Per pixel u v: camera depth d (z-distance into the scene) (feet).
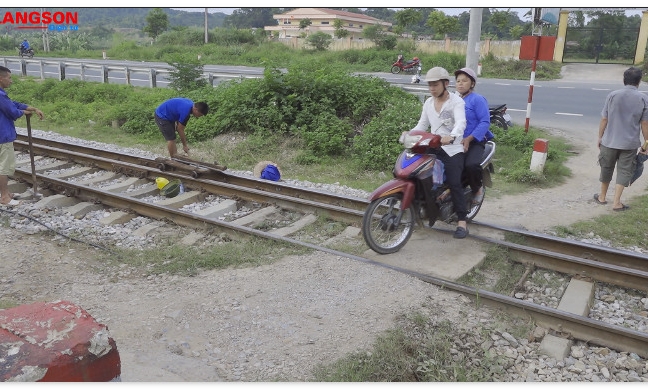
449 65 95.20
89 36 195.93
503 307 15.43
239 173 30.63
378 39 124.88
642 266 17.94
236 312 14.82
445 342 13.62
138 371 11.91
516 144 36.17
